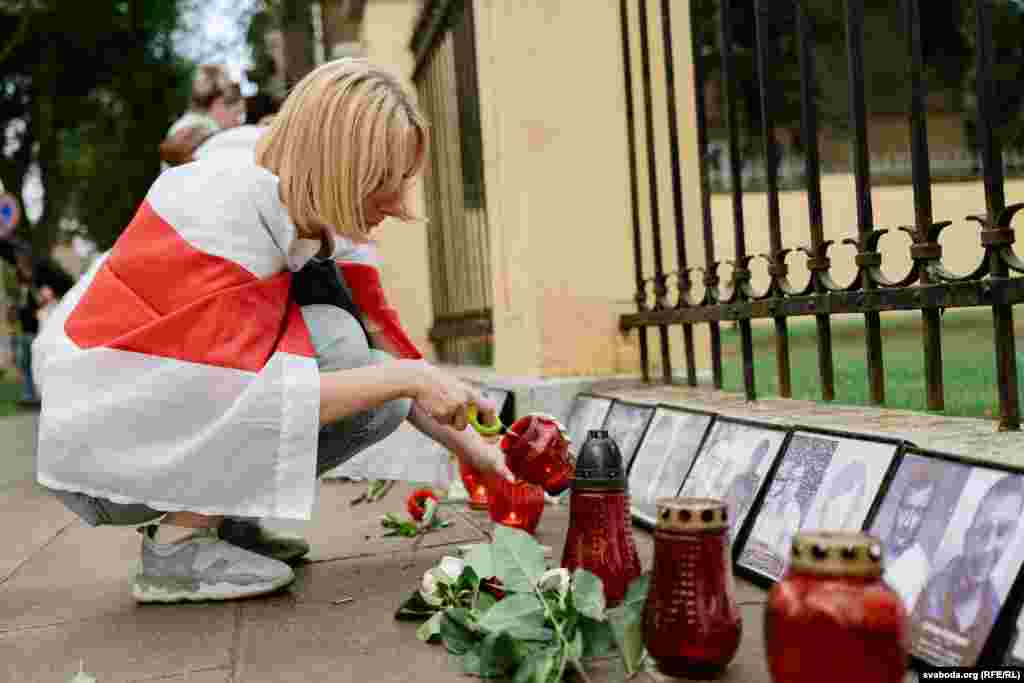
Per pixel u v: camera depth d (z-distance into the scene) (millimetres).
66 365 1812
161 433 1773
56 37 16984
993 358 3516
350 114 1795
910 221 5223
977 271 1613
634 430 2600
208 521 2021
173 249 1831
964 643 1198
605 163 3338
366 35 6801
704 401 2510
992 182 1562
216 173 1879
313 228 1869
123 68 18047
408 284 6316
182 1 18484
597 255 3330
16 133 18391
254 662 1540
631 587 1385
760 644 1440
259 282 1824
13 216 11031
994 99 1562
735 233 2480
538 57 3305
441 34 5004
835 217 6164
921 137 1733
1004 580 1176
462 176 4711
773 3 7773
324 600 1891
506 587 1415
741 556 1787
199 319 1785
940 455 1409
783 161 7910
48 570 2338
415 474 2426
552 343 3309
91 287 1895
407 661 1493
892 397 2613
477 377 3973
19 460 4930
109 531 2830
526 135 3301
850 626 966
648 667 1384
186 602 1924
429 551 2266
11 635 1776
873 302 1919
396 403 2078
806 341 5602
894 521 1430
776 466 1802
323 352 2014
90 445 1778
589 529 1614
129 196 20547
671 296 3346
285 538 2201
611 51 3336
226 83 4273
